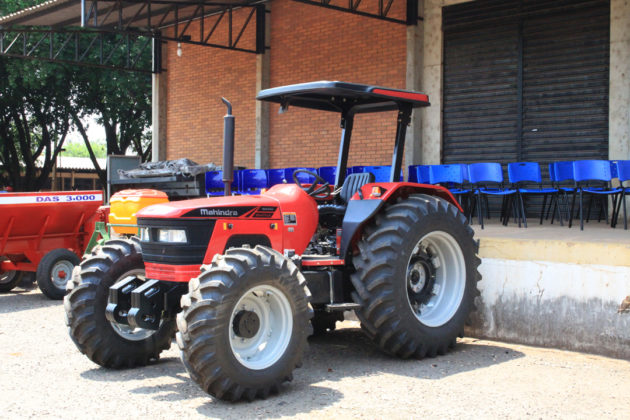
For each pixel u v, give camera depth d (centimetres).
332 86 525
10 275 959
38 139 3136
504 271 619
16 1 2311
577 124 1035
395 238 531
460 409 418
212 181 1223
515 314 612
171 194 1377
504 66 1109
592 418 402
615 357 555
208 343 416
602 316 563
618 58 985
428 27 1184
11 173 2770
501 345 607
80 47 2400
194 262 475
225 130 514
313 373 510
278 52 1409
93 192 955
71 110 2666
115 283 520
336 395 450
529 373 506
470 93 1148
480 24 1131
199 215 478
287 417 404
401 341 530
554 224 922
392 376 498
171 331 546
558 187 895
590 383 479
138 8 1381
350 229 536
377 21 1238
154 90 1641
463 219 587
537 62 1074
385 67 1227
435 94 1177
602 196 977
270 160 1428
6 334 655
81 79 2506
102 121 2823
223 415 409
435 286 584
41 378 496
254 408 423
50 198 901
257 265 441
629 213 972
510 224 933
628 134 977
